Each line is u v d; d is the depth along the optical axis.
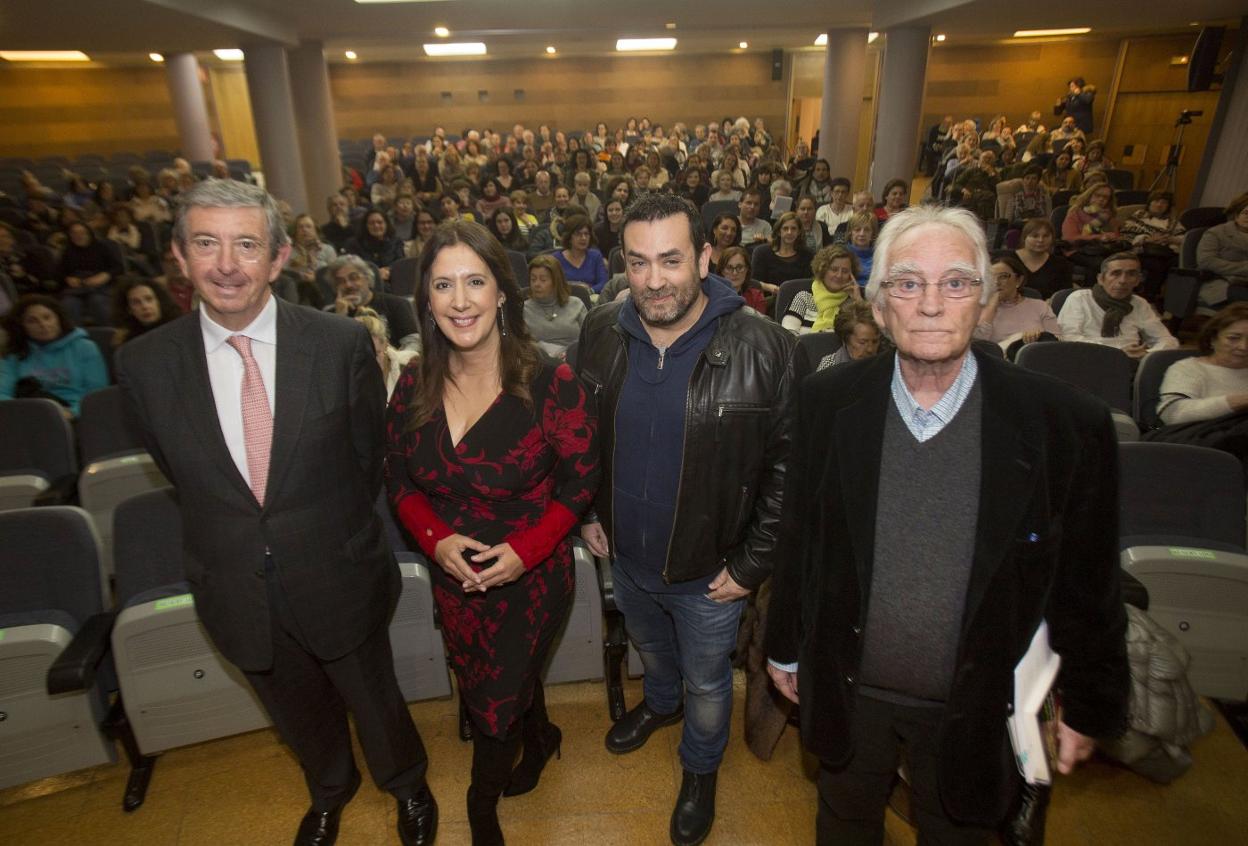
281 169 9.07
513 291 1.26
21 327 2.97
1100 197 6.12
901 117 8.87
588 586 1.92
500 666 1.36
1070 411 0.93
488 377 1.30
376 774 1.55
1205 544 1.96
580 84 15.42
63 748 1.75
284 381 1.22
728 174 8.04
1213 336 2.52
